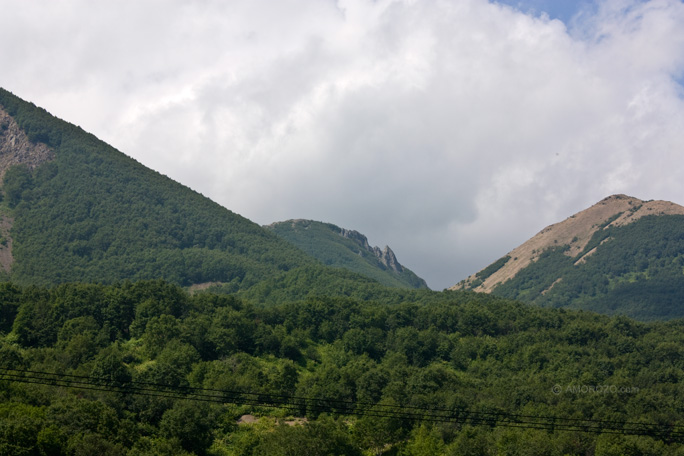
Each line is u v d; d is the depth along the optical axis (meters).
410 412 152.62
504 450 133.12
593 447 138.62
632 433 141.88
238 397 156.25
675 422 150.00
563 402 161.12
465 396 161.75
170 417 132.00
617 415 151.88
